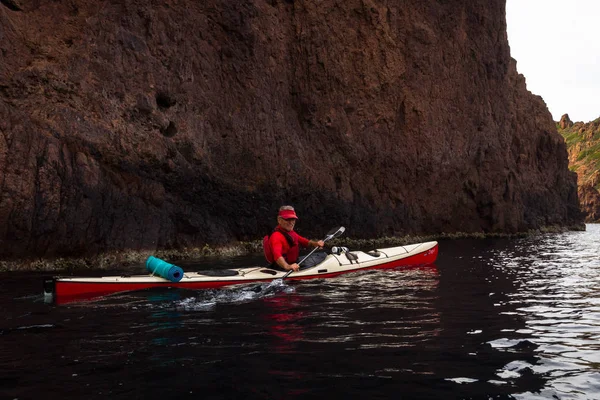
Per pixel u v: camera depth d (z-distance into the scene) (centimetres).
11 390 222
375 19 1683
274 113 1379
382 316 380
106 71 991
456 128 2011
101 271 743
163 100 1104
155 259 545
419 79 1850
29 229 787
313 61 1538
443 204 1973
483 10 2147
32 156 798
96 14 1006
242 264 840
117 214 923
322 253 657
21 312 399
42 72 896
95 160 909
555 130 3253
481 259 934
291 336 318
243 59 1303
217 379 236
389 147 1762
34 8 945
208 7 1241
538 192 2878
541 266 805
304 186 1428
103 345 298
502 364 262
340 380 235
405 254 746
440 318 374
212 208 1163
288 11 1510
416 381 235
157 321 364
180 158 1071
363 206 1647
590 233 2938
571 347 295
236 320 366
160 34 1105
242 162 1253
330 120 1584
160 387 226
